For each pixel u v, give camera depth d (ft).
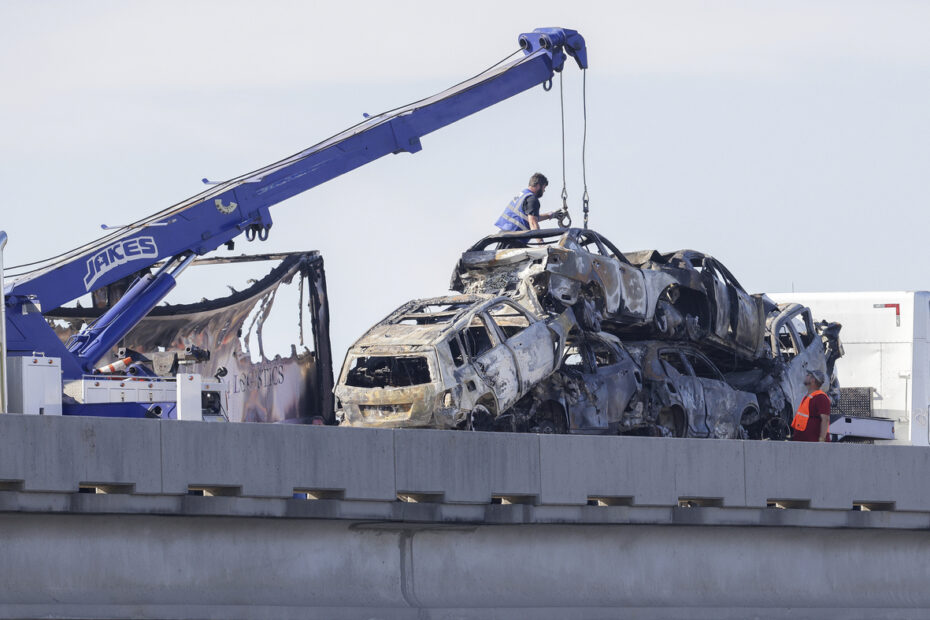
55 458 120.78
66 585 124.98
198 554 133.49
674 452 164.55
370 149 236.22
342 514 139.03
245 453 132.67
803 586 181.47
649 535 168.14
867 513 182.80
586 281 230.07
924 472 187.52
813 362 282.15
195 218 214.07
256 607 133.18
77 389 169.07
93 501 123.34
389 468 142.00
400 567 148.56
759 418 265.75
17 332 183.11
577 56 261.24
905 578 191.52
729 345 259.60
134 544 129.59
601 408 222.28
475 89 248.73
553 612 154.81
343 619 139.44
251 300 258.78
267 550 138.51
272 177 223.30
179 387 173.88
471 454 148.05
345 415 208.13
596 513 157.99
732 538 175.63
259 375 257.34
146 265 208.44
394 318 222.28
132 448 125.39
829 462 178.60
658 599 167.53
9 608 119.55
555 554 160.66
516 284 229.04
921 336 303.48
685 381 237.66
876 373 304.50
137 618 126.21
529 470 152.15
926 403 302.86
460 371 204.44
